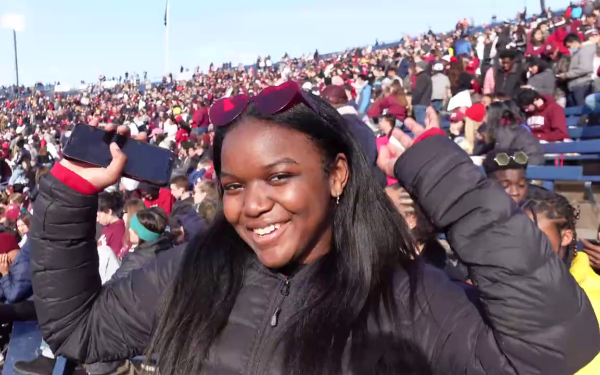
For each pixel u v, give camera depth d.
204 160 9.95
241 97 1.51
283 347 1.43
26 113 55.38
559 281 1.23
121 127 1.78
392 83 11.17
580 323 1.24
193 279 1.59
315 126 1.45
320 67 36.44
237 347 1.49
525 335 1.24
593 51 9.88
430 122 1.45
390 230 1.53
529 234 1.26
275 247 1.46
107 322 1.77
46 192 1.71
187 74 58.25
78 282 1.76
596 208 6.64
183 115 23.77
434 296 1.42
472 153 6.95
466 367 1.33
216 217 1.68
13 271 4.80
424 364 1.38
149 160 1.78
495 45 16.75
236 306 1.56
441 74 12.95
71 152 1.71
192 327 1.54
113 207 6.09
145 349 1.75
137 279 1.79
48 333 1.80
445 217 1.33
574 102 10.17
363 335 1.40
